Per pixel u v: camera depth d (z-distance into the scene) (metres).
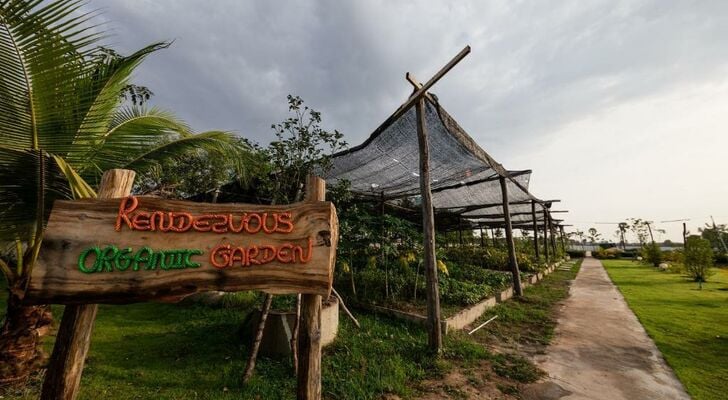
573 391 3.87
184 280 2.10
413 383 3.94
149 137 3.83
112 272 2.04
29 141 3.08
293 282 2.22
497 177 10.03
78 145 3.29
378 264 8.94
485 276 11.22
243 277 2.18
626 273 17.47
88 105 3.18
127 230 2.11
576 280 14.34
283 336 4.50
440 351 4.74
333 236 2.39
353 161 7.82
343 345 4.96
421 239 8.49
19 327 3.53
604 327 6.65
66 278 1.98
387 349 4.85
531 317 7.47
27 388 3.42
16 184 3.03
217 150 4.39
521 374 4.27
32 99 2.92
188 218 2.21
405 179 9.56
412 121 6.37
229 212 2.28
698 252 13.18
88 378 3.68
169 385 3.62
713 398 3.71
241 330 5.06
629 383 4.08
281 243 2.27
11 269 3.51
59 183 3.13
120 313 6.41
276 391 3.59
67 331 2.00
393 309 6.87
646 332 6.27
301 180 5.66
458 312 6.72
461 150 7.59
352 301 7.61
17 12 2.59
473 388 3.88
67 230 2.04
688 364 4.66
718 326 6.64
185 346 4.74
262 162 5.29
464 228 20.61
